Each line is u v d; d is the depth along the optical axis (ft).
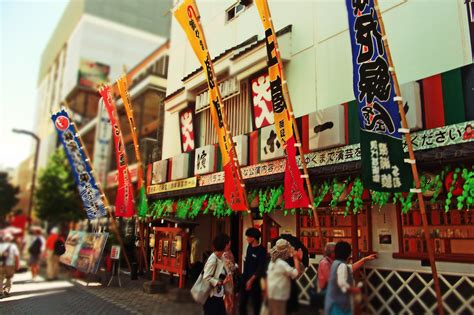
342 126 23.79
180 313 22.48
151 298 31.96
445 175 18.71
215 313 19.60
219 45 42.06
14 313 27.12
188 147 42.73
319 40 30.22
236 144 31.42
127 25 139.44
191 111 42.34
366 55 19.66
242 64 33.53
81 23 133.39
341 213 26.78
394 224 23.77
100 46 133.59
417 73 23.70
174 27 52.70
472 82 18.39
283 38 32.17
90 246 43.09
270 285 15.34
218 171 33.91
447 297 20.43
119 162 42.50
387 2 26.12
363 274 24.41
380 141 18.56
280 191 27.17
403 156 17.81
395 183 17.83
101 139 98.73
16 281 44.78
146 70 76.23
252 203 32.73
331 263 16.78
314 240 28.32
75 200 82.33
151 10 145.48
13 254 35.32
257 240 20.65
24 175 187.42
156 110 69.77
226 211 31.86
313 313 16.53
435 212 22.27
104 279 42.63
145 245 47.32
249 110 35.22
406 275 22.53
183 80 41.60
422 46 23.70
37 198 84.02
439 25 23.03
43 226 103.71
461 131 18.33
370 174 18.57
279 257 17.69
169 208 40.01
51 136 148.66
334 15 29.48
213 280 19.40
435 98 19.69
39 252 47.93
